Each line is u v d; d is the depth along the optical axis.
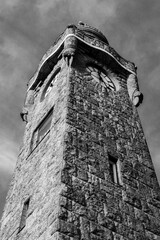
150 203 15.21
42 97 22.47
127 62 24.81
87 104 18.47
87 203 12.75
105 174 14.75
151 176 16.95
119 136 18.03
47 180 14.12
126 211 13.84
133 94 22.62
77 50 22.30
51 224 11.65
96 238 11.82
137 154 17.75
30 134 20.25
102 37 26.47
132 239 12.91
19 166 18.81
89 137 16.12
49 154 15.54
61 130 15.84
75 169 13.78
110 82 22.78
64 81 19.73
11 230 14.86
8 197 17.69
